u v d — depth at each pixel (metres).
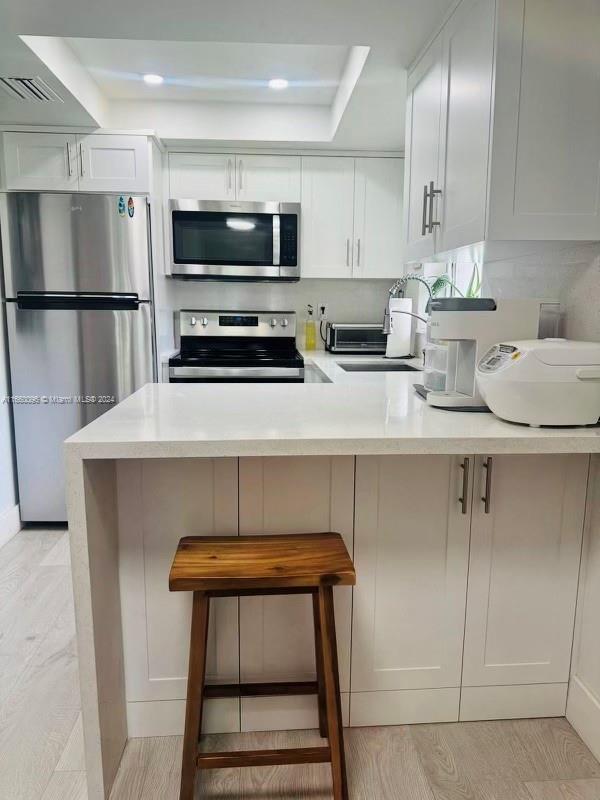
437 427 1.40
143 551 1.52
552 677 1.67
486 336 1.64
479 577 1.59
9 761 1.53
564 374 1.34
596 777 1.49
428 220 2.05
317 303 3.86
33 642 2.08
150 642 1.56
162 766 1.50
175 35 2.03
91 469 1.29
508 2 1.47
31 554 2.85
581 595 1.63
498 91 1.49
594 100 1.52
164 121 3.21
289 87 2.97
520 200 1.54
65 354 3.08
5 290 3.03
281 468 1.50
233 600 1.56
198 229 3.33
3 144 2.96
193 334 3.70
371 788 1.44
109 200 3.00
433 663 1.63
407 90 2.34
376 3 1.80
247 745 1.56
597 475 1.55
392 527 1.55
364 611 1.58
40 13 1.86
